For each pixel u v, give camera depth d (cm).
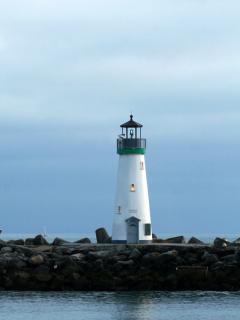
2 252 9819
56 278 8938
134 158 10525
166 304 8200
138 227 10394
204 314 7700
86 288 8988
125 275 8988
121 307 8050
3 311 7856
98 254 9244
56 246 10269
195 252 9394
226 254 9388
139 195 10469
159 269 9031
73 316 7612
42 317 7581
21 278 8975
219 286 8925
